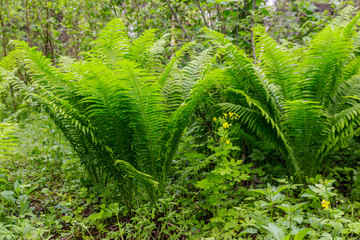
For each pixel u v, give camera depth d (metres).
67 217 1.90
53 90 2.09
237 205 2.23
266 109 2.43
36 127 4.25
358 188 2.31
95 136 2.00
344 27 2.70
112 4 4.84
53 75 2.06
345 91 2.54
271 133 2.51
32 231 1.72
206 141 2.76
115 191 2.22
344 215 1.99
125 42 2.40
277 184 2.53
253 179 2.60
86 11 5.52
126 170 1.96
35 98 2.13
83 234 1.89
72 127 2.13
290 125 2.35
